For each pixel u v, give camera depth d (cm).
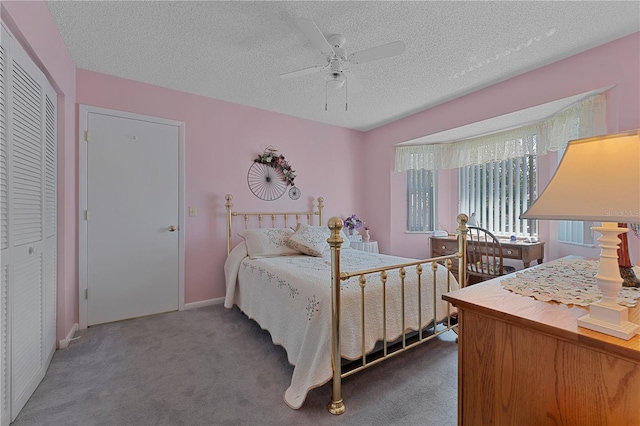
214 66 246
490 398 94
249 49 220
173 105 292
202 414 146
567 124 258
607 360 70
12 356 140
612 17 184
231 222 322
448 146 393
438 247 376
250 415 145
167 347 216
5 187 134
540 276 132
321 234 304
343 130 423
